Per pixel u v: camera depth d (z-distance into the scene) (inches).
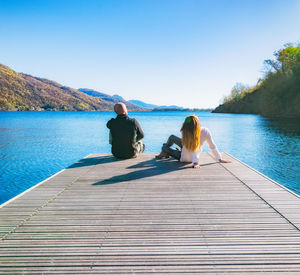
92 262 56.3
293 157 355.9
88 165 162.7
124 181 125.1
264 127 910.4
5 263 56.3
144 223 76.6
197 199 98.0
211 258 57.3
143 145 204.2
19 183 238.4
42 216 82.8
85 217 81.8
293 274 51.1
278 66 2137.1
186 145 151.2
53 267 54.6
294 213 83.6
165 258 57.5
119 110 174.6
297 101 1759.4
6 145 495.2
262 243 63.9
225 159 176.7
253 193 104.7
